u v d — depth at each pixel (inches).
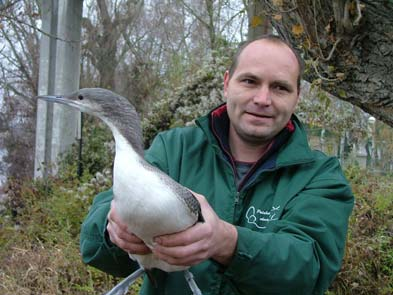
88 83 701.9
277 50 98.3
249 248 82.8
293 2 137.1
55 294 205.2
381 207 224.2
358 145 387.9
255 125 97.9
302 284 86.4
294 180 96.9
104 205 97.9
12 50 679.7
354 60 135.4
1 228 279.9
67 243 237.1
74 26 421.4
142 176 78.6
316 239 90.5
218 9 520.4
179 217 77.1
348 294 196.4
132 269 101.3
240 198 97.0
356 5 127.7
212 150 102.7
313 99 333.7
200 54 546.3
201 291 94.4
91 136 401.7
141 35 729.6
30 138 681.0
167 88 483.5
